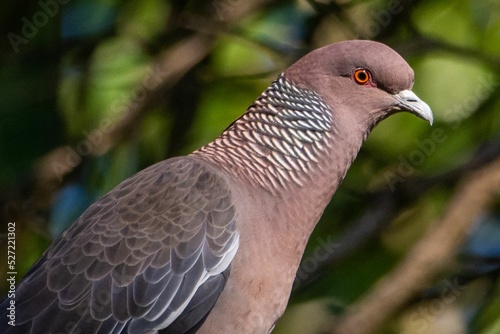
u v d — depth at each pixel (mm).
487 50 13133
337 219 13500
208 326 9070
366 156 13484
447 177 12758
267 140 9555
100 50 13281
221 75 13281
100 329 8844
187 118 13391
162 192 9227
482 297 12906
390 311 11906
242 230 9086
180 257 9000
